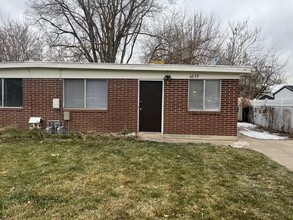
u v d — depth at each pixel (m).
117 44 26.92
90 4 25.92
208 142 9.91
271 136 12.19
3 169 5.85
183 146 8.68
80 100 11.01
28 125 11.05
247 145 9.57
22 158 6.76
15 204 4.10
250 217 3.90
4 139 9.03
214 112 10.55
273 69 26.34
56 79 10.95
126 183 5.12
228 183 5.30
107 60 26.45
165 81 10.72
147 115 10.97
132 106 10.88
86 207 4.05
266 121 15.66
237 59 25.02
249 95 24.73
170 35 24.59
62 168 5.93
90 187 4.86
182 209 4.09
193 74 10.54
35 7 25.22
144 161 6.66
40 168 5.92
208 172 5.96
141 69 10.54
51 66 10.66
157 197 4.51
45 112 11.05
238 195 4.68
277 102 14.08
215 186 5.09
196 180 5.40
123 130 10.72
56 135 9.71
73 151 7.50
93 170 5.83
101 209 4.00
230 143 9.91
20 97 11.15
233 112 10.49
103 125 10.98
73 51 26.14
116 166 6.18
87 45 26.70
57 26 26.19
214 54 23.73
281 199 4.58
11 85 11.16
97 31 26.58
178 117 10.73
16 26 25.75
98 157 6.92
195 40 23.86
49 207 4.04
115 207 4.08
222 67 10.20
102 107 10.99
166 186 5.01
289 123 12.77
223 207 4.20
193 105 10.70
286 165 6.97
